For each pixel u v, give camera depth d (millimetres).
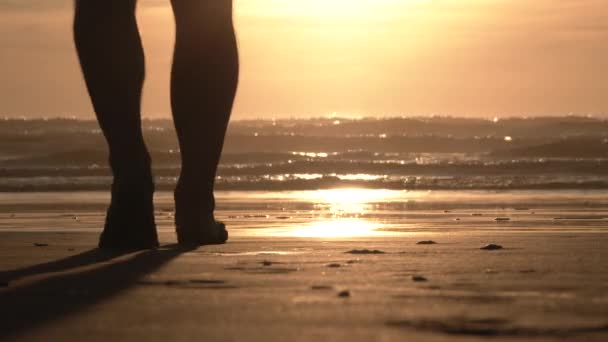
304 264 5477
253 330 3145
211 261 5680
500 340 2965
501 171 29875
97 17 6371
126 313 3531
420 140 42062
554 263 5504
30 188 23938
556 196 20125
